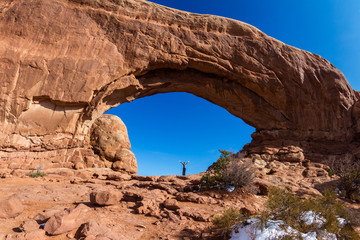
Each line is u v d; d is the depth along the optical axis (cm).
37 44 1644
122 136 1897
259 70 2034
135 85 1866
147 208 706
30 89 1524
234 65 2025
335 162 1702
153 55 1870
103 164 1631
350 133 2022
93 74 1683
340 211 536
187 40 1969
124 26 1877
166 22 2014
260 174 1356
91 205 720
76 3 1853
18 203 575
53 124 1585
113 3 1909
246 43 2077
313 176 1506
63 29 1727
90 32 1798
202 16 2114
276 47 2095
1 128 1426
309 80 2067
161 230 548
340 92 2041
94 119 1775
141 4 1995
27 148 1468
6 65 1507
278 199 516
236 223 512
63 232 473
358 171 1275
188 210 686
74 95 1612
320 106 2041
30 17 1680
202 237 499
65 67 1628
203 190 973
